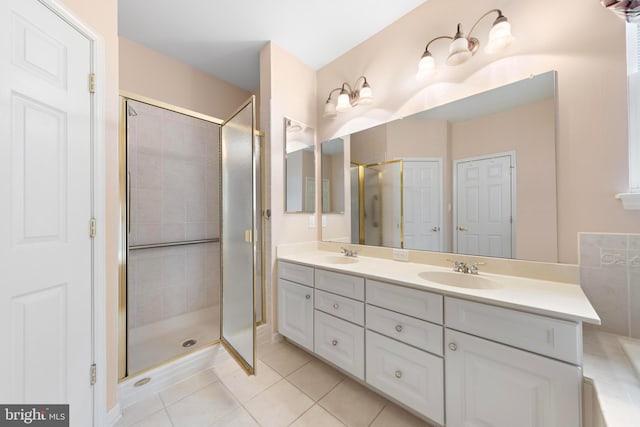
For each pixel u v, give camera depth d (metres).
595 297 1.12
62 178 1.00
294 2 1.67
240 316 1.66
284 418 1.27
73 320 1.04
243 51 2.21
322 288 1.67
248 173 1.58
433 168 1.65
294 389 1.49
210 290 2.57
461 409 1.06
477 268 1.41
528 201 1.29
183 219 2.39
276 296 2.09
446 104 1.59
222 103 2.69
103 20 1.20
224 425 1.23
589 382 0.81
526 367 0.90
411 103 1.77
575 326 0.81
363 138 2.05
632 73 1.07
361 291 1.44
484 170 1.44
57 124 0.98
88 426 1.09
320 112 2.42
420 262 1.70
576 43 1.17
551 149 1.23
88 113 1.12
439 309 1.13
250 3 1.68
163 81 2.26
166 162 2.28
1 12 0.80
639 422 0.65
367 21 1.85
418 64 1.72
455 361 1.08
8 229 0.82
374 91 1.98
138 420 1.26
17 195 0.85
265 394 1.45
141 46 2.13
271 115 2.05
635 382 0.79
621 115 1.07
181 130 2.38
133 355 1.71
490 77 1.42
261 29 1.93
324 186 2.38
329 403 1.38
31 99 0.89
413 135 1.75
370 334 1.39
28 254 0.88
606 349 0.98
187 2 1.67
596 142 1.12
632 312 1.05
